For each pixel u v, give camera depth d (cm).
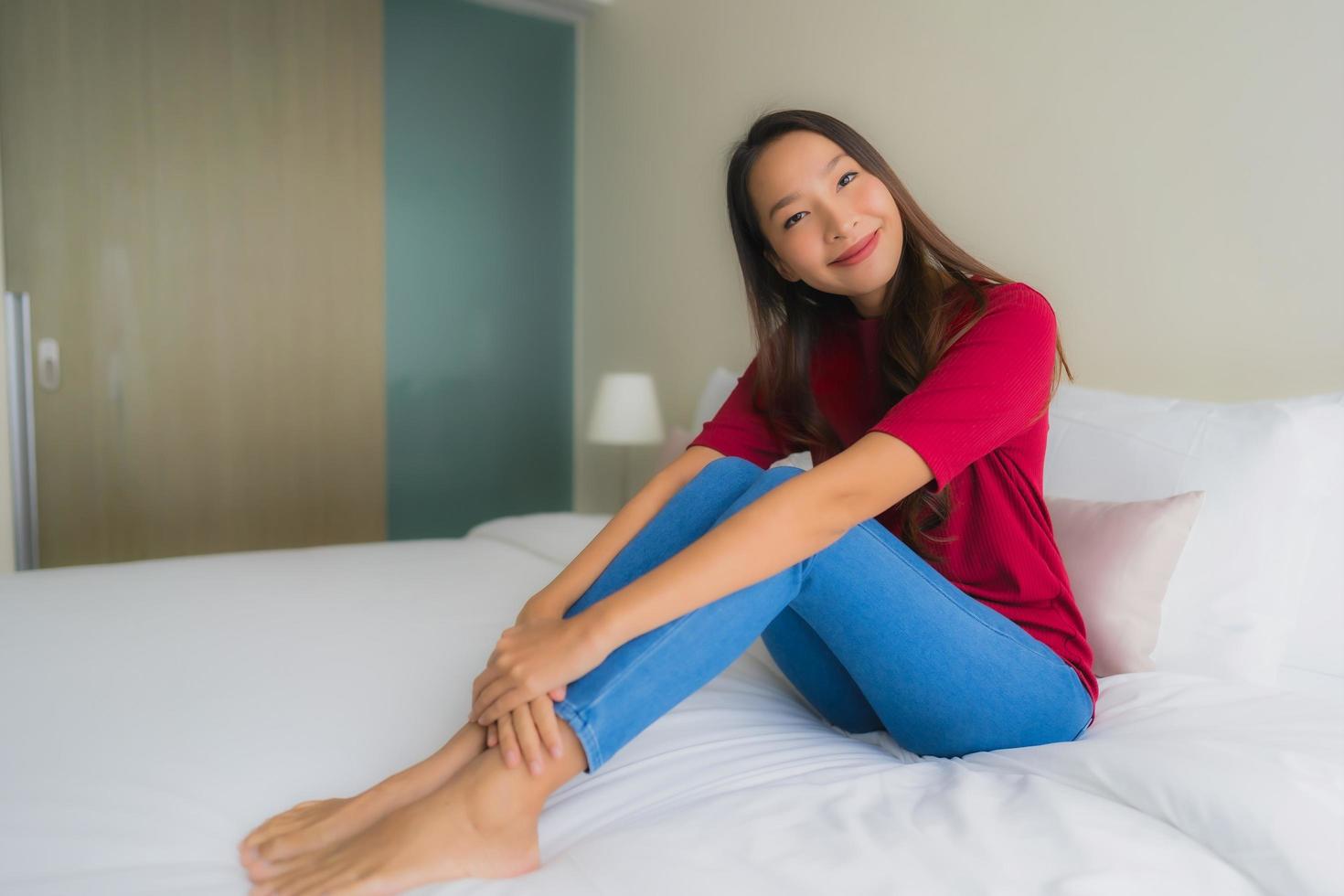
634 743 107
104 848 79
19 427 284
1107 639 130
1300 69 162
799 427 134
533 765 81
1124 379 193
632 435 321
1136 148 189
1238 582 135
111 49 290
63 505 292
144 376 302
